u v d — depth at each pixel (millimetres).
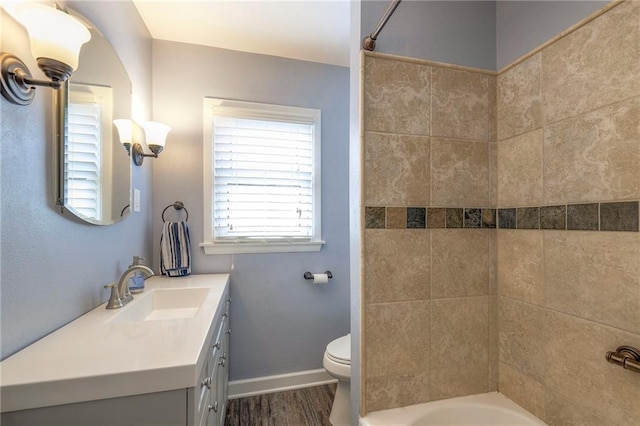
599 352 870
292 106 2170
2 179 723
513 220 1164
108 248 1282
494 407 1135
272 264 2119
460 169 1194
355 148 1144
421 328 1146
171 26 1830
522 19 1135
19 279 778
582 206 917
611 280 841
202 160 2014
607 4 853
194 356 759
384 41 1111
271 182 2137
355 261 1144
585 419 905
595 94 881
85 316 1060
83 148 1060
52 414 650
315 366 2189
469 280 1204
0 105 715
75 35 785
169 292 1539
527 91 1105
